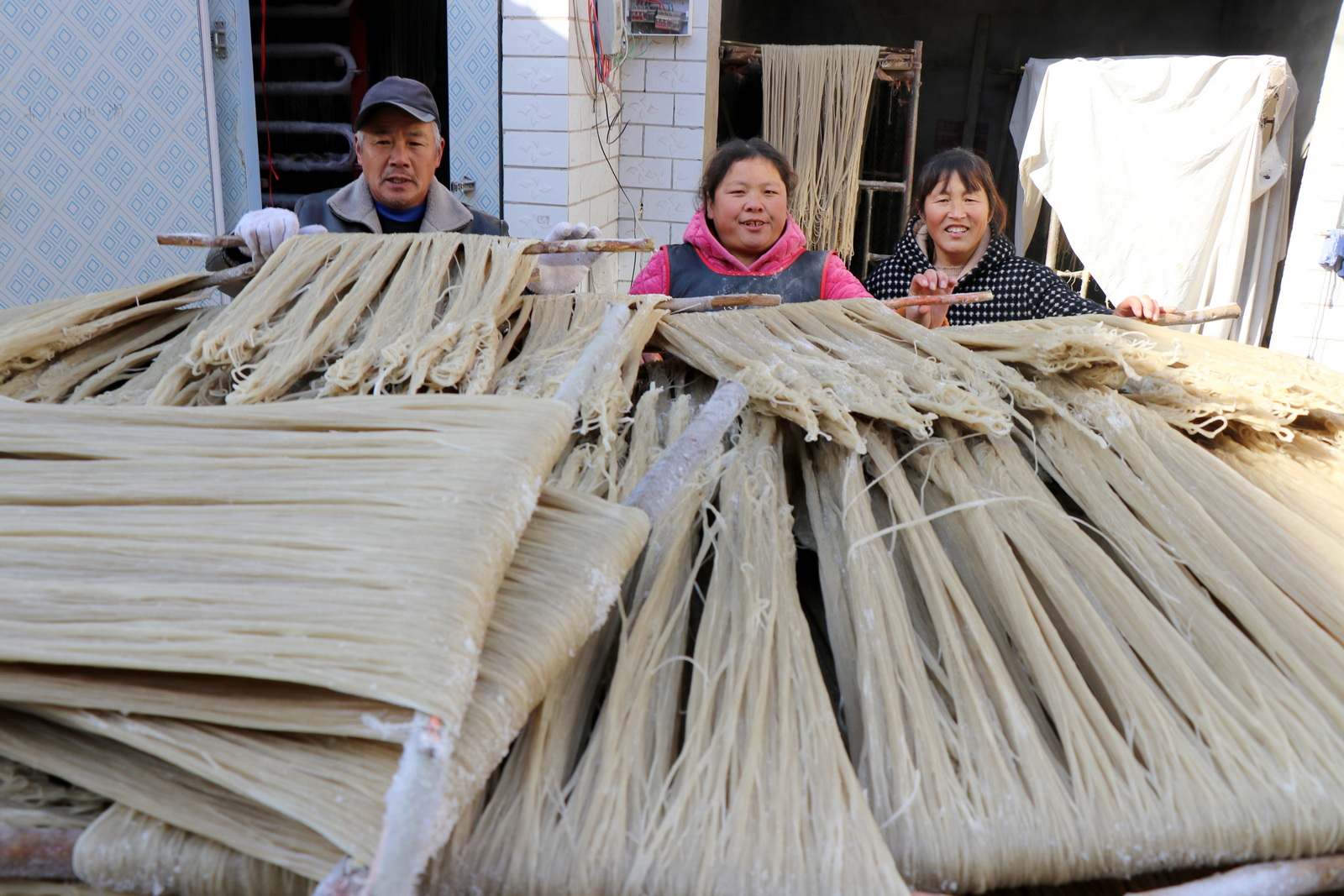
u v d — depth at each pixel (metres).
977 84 8.17
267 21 5.02
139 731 0.74
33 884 0.78
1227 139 5.29
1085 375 1.45
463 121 4.48
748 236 2.62
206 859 0.73
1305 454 1.38
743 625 1.00
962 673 0.95
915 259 2.70
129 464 0.94
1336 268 4.48
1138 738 0.89
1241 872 0.78
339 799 0.69
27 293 4.04
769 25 8.34
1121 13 7.96
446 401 1.01
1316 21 6.25
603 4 4.55
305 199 2.80
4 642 0.74
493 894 0.76
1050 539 1.14
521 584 0.85
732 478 1.22
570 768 0.87
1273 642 0.99
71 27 3.76
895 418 1.27
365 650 0.70
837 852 0.76
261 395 1.23
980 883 0.79
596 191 4.90
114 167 3.96
